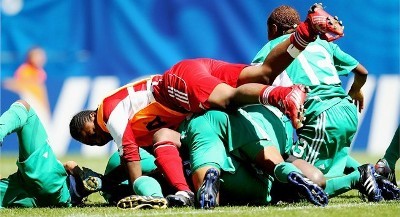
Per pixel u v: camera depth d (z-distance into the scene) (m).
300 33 21.81
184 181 21.70
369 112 47.53
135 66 49.66
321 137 24.06
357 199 24.22
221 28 48.97
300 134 24.31
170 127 23.83
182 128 23.23
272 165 21.30
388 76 47.69
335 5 47.97
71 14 50.34
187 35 49.25
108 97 23.52
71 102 49.91
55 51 50.28
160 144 22.19
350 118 24.47
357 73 27.11
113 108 23.17
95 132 23.91
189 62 23.38
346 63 26.69
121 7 49.81
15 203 22.78
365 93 47.69
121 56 49.78
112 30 49.88
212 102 22.14
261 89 21.16
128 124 22.80
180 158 22.09
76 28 50.25
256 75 22.81
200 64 23.47
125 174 23.62
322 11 21.69
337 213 19.34
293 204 22.00
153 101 23.58
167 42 49.41
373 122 47.50
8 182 22.89
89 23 50.19
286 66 22.52
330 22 21.48
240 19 48.75
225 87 22.14
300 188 20.16
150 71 49.53
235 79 23.27
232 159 21.84
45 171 22.50
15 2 50.44
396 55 47.62
